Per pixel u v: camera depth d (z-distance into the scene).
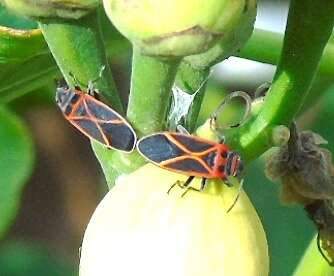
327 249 0.22
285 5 0.28
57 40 0.19
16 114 0.29
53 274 0.37
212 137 0.19
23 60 0.22
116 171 0.20
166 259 0.19
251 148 0.20
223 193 0.19
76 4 0.19
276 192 0.28
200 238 0.19
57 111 0.36
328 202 0.22
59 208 0.38
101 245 0.19
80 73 0.19
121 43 0.23
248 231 0.19
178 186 0.19
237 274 0.19
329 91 0.28
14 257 0.36
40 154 0.37
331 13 0.19
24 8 0.19
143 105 0.19
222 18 0.17
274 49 0.23
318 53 0.20
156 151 0.19
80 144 0.38
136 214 0.19
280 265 0.28
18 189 0.29
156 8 0.16
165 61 0.18
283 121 0.20
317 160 0.21
